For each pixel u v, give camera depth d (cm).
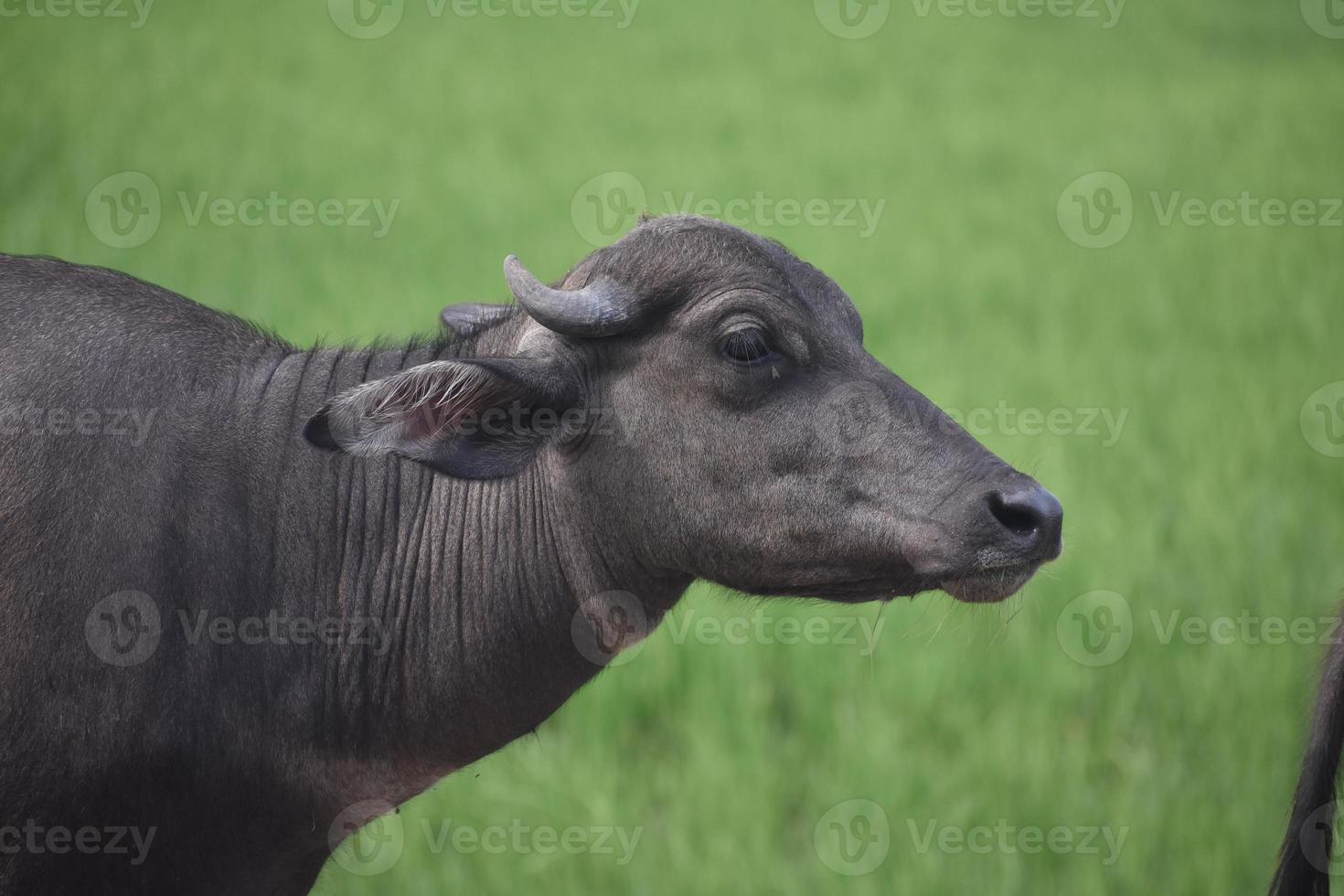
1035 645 2873
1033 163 7075
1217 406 4062
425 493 1605
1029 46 10550
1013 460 3456
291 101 7556
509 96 8150
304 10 10250
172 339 1585
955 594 1480
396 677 1588
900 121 7900
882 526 1450
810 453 1470
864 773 2462
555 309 1465
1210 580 3083
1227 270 5522
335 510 1582
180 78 7794
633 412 1503
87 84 7281
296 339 3956
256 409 1581
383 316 4194
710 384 1478
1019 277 5228
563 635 1593
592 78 8856
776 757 2575
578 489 1545
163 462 1497
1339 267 5559
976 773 2508
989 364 4275
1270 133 7756
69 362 1512
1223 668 2791
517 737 1650
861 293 4803
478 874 2273
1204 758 2573
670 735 2677
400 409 1389
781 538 1484
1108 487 3528
